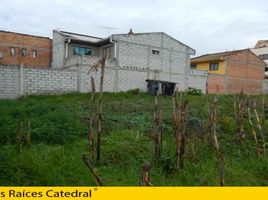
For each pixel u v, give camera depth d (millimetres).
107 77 18297
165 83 18375
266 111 11156
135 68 19797
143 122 8414
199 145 6051
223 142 6629
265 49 41000
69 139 6227
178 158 4910
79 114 8859
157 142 5285
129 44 19922
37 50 24969
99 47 22156
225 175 4684
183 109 4988
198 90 21047
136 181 4266
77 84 16828
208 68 28172
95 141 6109
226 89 25750
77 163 4645
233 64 26500
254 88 28000
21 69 14766
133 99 14617
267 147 6559
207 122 7793
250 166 5402
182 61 22688
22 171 4230
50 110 9031
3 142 5781
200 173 4777
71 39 20594
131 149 5742
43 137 6070
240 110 7082
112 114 9539
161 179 4496
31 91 15148
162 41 21625
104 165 5004
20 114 7750
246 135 7234
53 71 15867
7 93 14367
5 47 23609
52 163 4570
